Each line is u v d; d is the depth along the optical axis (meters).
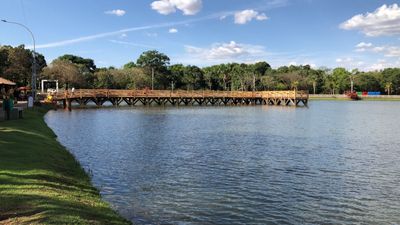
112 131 33.62
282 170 18.72
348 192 15.05
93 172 17.47
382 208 13.20
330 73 186.00
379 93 159.00
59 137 29.08
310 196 14.44
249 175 17.56
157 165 19.42
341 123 44.84
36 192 10.67
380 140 29.91
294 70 183.38
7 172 12.57
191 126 39.12
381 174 18.11
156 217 11.83
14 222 8.19
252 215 12.27
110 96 77.81
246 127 38.81
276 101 92.00
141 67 142.25
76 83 117.50
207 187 15.41
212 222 11.57
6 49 104.19
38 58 134.88
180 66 171.00
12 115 31.66
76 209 9.88
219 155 22.50
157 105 84.88
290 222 11.75
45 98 68.50
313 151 24.36
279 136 31.72
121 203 13.05
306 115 58.22
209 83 152.62
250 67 178.88
